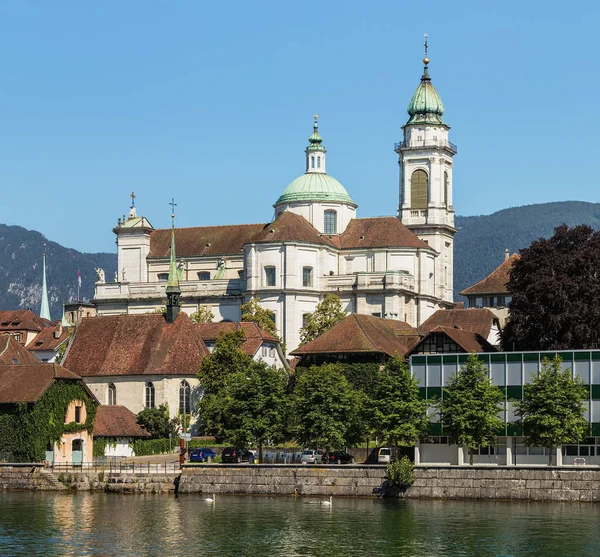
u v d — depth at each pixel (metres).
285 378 166.12
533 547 110.69
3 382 162.38
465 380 141.88
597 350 140.75
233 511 130.88
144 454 178.50
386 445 154.62
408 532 117.62
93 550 112.75
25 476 153.00
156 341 198.88
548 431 136.25
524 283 170.00
